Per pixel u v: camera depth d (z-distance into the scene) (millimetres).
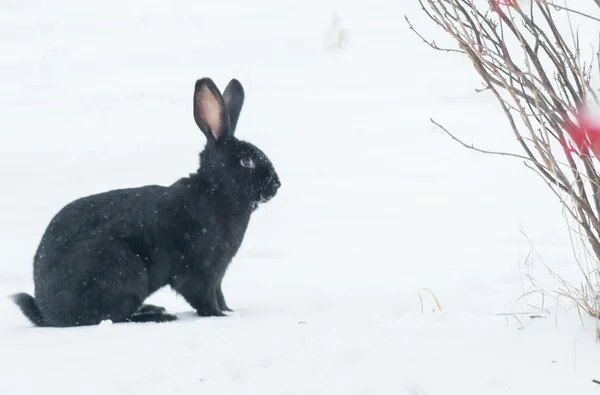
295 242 16453
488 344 8000
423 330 8625
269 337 8867
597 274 8672
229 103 12969
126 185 20734
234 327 9648
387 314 10219
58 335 9656
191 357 8188
